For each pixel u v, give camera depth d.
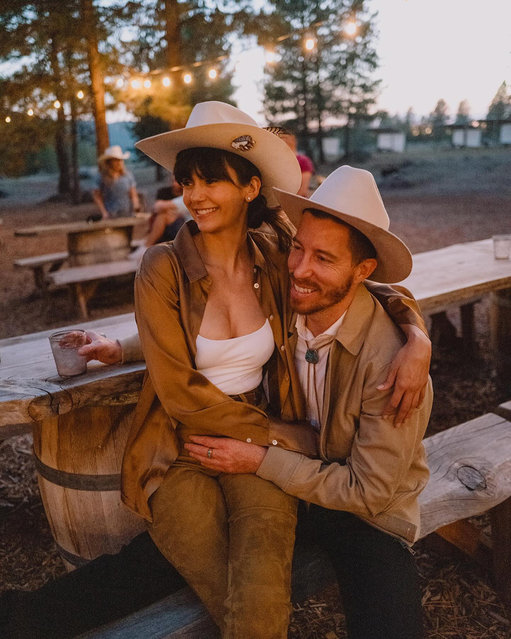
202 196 1.58
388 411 1.49
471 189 20.31
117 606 1.65
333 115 34.41
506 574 2.20
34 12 8.41
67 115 10.44
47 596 1.61
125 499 1.67
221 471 1.62
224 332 1.63
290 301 1.58
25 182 38.06
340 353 1.60
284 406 1.73
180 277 1.59
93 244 6.70
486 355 4.58
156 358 1.56
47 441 2.07
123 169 7.73
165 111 9.47
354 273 1.53
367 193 1.50
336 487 1.55
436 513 1.97
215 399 1.57
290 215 1.66
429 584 2.32
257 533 1.53
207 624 1.58
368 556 1.59
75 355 1.85
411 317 1.64
